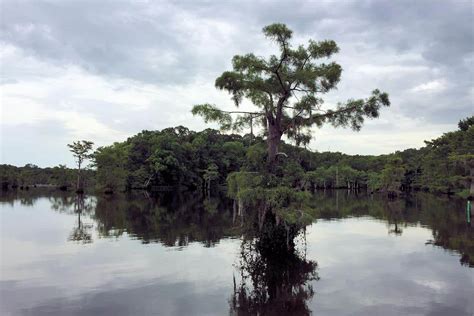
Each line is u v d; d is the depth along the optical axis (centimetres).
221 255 1794
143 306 1116
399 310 1091
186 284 1337
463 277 1426
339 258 1745
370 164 11062
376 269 1550
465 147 6000
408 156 10206
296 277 1431
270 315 1054
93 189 8044
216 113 1869
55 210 3894
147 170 8750
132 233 2436
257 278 1413
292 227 1794
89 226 2734
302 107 1828
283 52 1734
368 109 1789
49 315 1045
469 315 1053
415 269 1548
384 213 3766
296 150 2012
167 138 9162
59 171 9288
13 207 4225
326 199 6150
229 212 3775
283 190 1648
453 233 2452
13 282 1348
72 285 1314
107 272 1484
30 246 1994
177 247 1978
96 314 1052
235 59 1788
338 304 1143
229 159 9631
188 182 9250
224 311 1085
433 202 5131
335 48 1797
